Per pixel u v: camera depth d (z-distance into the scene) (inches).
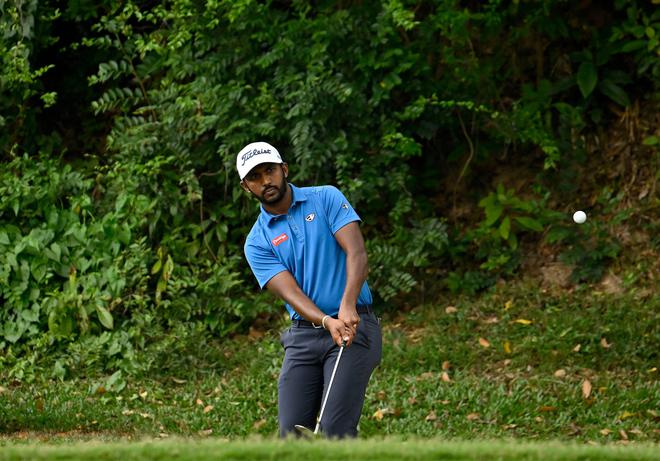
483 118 1621.6
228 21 1526.8
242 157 819.4
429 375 1298.0
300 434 815.7
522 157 1662.2
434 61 1619.1
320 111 1476.4
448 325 1453.0
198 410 1216.2
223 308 1476.4
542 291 1498.5
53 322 1417.3
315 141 1470.2
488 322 1443.2
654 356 1323.8
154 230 1512.1
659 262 1497.3
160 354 1376.7
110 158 1624.0
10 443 955.3
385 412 1170.0
